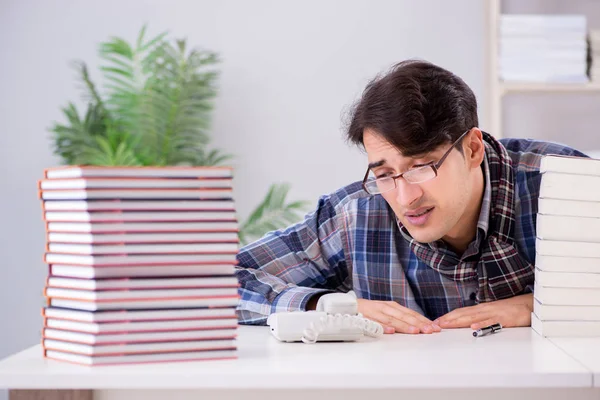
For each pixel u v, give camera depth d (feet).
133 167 3.27
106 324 3.23
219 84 11.19
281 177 11.20
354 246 5.34
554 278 4.10
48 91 11.24
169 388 3.12
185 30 11.19
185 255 3.32
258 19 11.18
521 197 4.92
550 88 9.71
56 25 11.21
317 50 11.16
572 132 10.75
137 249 3.27
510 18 9.67
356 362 3.27
